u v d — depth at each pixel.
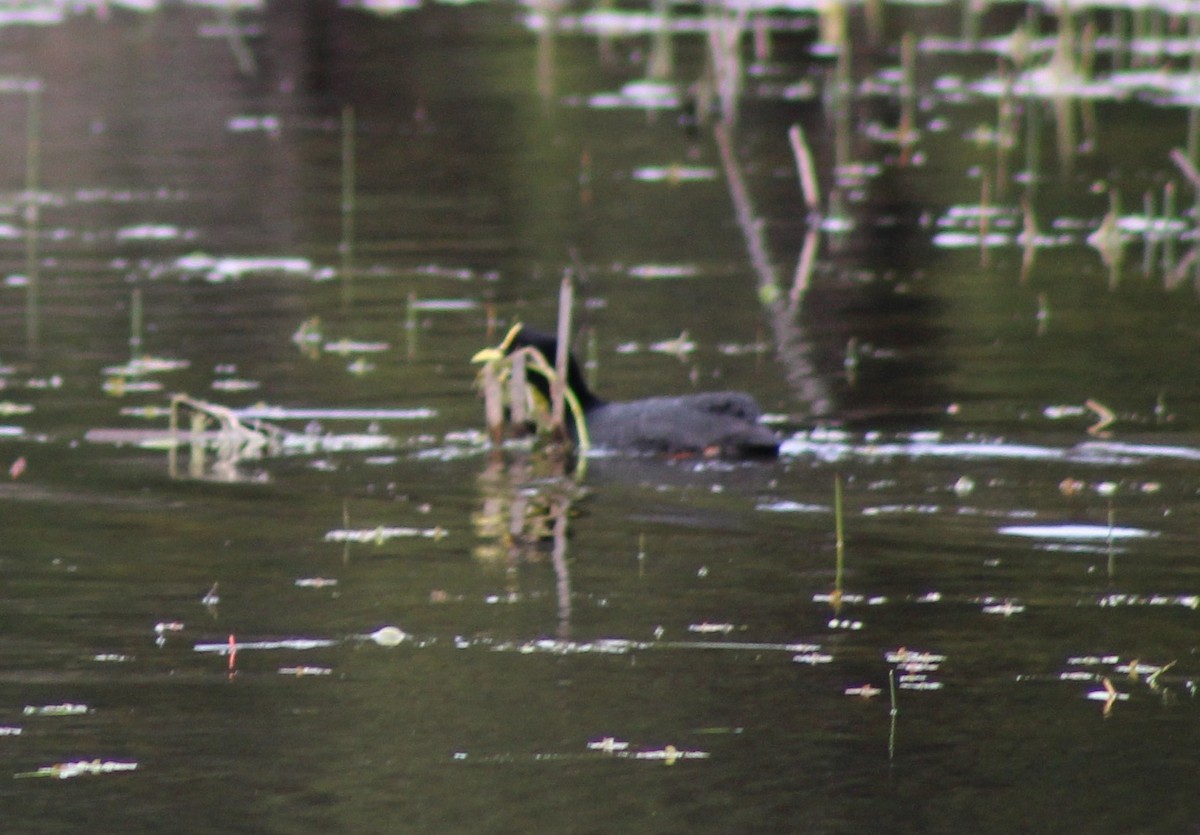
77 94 33.88
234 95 33.94
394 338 18.33
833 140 30.05
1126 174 27.27
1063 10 36.50
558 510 13.01
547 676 9.97
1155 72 35.75
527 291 20.44
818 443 14.62
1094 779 8.73
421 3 45.69
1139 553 11.88
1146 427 14.87
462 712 9.47
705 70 35.59
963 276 21.27
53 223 24.16
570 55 38.12
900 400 15.88
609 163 28.23
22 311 19.41
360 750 9.05
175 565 11.79
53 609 10.98
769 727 9.31
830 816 8.38
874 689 9.78
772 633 10.57
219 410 14.91
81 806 8.44
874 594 11.20
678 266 21.77
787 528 12.51
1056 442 14.47
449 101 33.38
